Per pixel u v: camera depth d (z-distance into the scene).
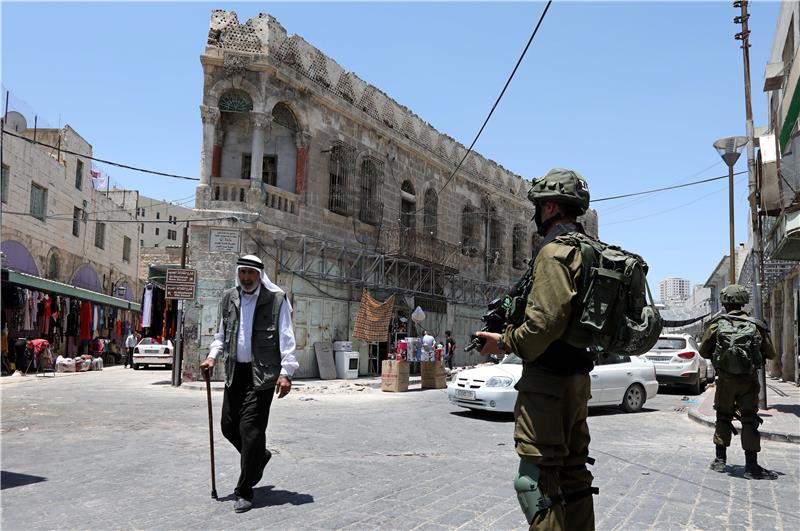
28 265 27.41
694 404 14.45
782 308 25.09
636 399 12.84
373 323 23.03
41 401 12.91
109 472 6.12
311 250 21.64
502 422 10.84
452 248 29.03
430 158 28.45
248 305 5.20
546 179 2.98
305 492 5.46
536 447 2.73
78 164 33.78
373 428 9.73
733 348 6.29
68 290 26.83
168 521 4.53
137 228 43.97
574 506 2.92
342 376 21.45
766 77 19.31
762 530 4.50
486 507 5.00
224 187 19.81
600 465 6.98
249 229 19.31
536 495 2.71
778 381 23.14
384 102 25.86
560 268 2.59
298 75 21.27
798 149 11.11
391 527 4.44
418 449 7.84
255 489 5.57
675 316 39.22
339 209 23.31
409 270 26.17
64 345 29.23
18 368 22.77
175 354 17.47
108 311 33.78
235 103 20.64
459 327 30.23
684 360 17.62
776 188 11.73
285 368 5.11
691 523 4.67
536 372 2.81
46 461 6.66
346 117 23.73
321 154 22.55
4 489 5.42
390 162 26.02
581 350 2.81
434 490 5.58
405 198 27.19
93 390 15.92
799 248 11.36
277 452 7.42
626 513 4.93
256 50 20.08
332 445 8.00
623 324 2.65
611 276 2.63
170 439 8.14
